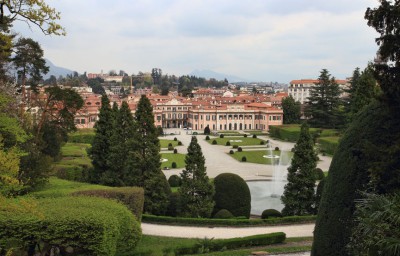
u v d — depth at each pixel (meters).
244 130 164.50
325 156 88.94
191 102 179.00
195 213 35.88
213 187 36.38
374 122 17.95
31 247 20.42
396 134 17.02
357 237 15.05
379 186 16.36
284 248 26.00
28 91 62.03
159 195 37.25
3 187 17.20
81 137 92.19
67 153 66.06
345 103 109.44
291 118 158.88
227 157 86.31
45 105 48.47
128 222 23.22
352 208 17.25
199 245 26.33
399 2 16.36
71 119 51.53
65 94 48.28
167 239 28.83
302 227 33.28
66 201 23.05
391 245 11.30
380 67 17.28
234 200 37.12
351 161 17.81
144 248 25.48
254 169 70.81
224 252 25.31
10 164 15.93
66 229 19.33
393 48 16.64
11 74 48.16
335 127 119.12
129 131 43.03
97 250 19.41
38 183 30.30
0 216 19.27
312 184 38.09
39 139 42.72
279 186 56.62
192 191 36.06
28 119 42.62
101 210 21.75
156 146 37.88
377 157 16.19
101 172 45.91
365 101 48.62
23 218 19.34
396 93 16.98
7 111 37.00
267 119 159.12
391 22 16.48
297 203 37.94
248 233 31.09
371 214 12.61
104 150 45.84
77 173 49.47
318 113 120.12
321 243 18.20
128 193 28.55
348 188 17.58
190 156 36.47
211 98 190.88
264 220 34.31
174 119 176.12
